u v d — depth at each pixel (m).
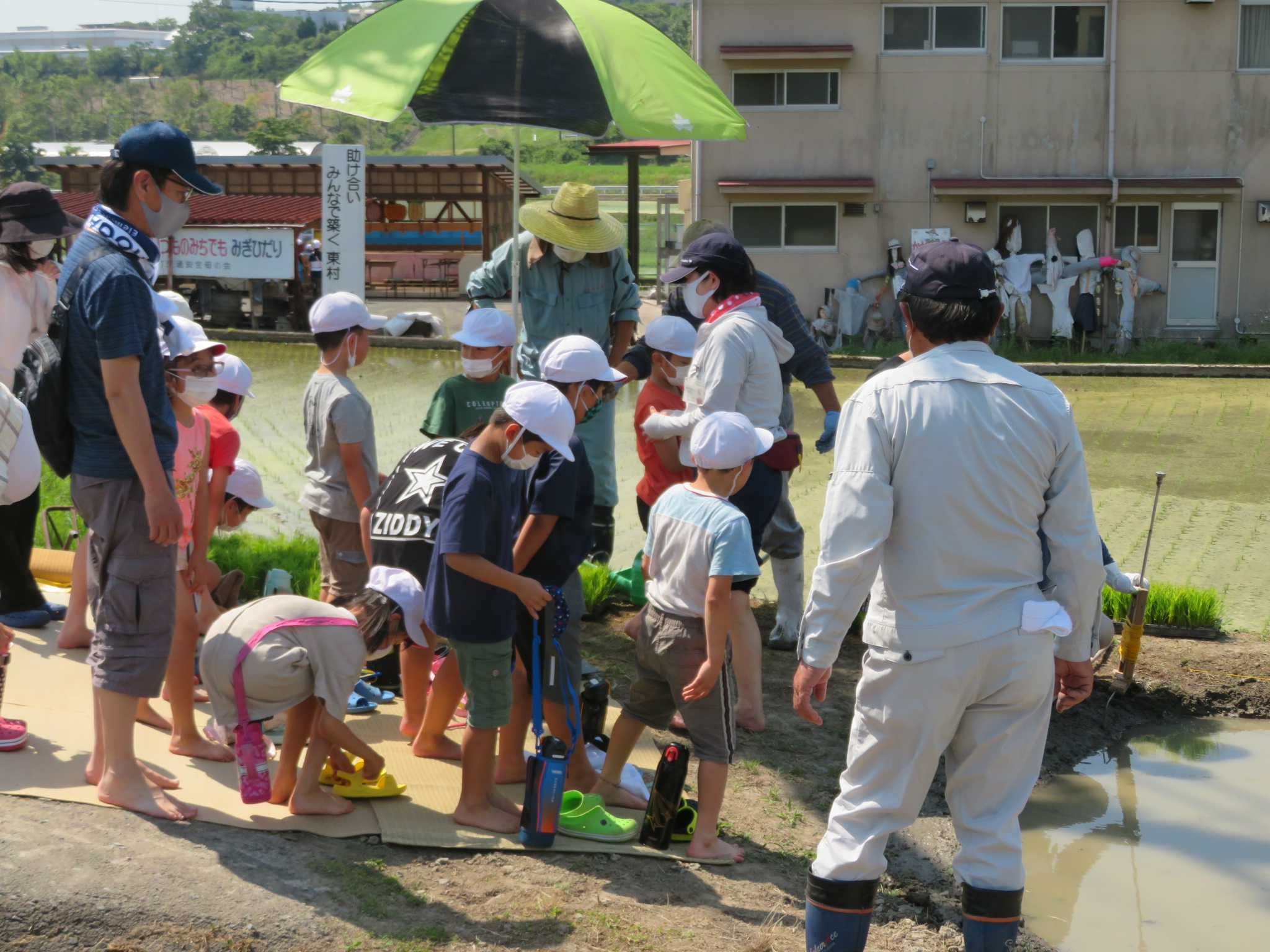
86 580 5.16
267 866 3.49
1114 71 22.03
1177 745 5.64
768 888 3.92
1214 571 8.37
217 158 28.14
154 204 3.58
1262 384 19.84
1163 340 22.66
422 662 4.71
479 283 6.70
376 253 31.16
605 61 5.55
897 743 3.11
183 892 3.24
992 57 22.14
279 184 28.69
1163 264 22.66
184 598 4.23
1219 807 4.95
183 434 4.26
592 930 3.42
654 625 4.09
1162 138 22.28
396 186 29.42
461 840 3.88
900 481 3.08
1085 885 4.27
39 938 2.98
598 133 6.19
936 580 3.04
